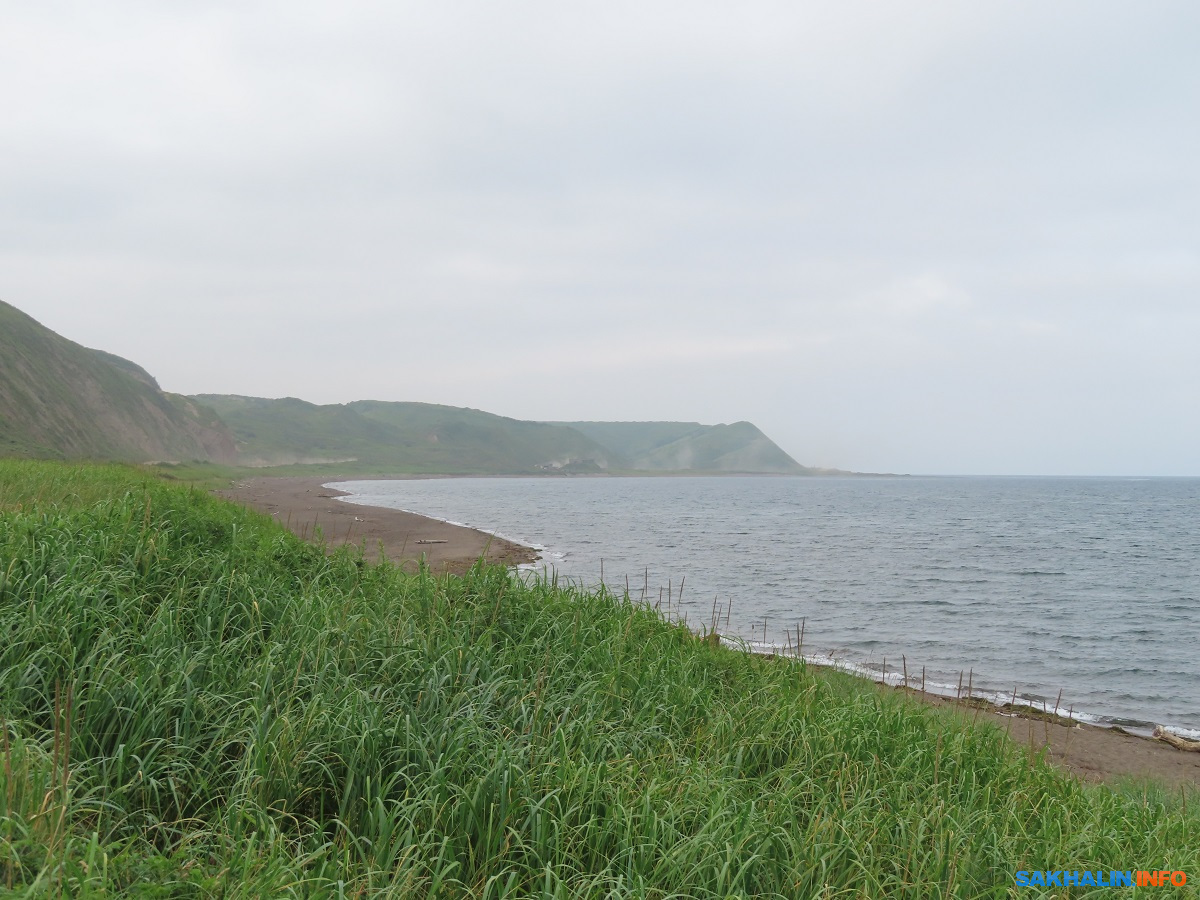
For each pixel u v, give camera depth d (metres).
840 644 19.70
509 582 10.08
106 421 100.00
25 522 8.38
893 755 7.57
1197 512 99.88
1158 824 7.27
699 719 7.72
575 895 4.55
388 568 10.81
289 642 7.04
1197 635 22.41
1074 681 17.27
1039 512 97.38
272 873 4.14
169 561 8.27
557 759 5.82
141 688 5.76
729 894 4.55
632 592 24.88
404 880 4.44
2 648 6.09
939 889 5.19
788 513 86.50
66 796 4.20
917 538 54.47
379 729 5.87
